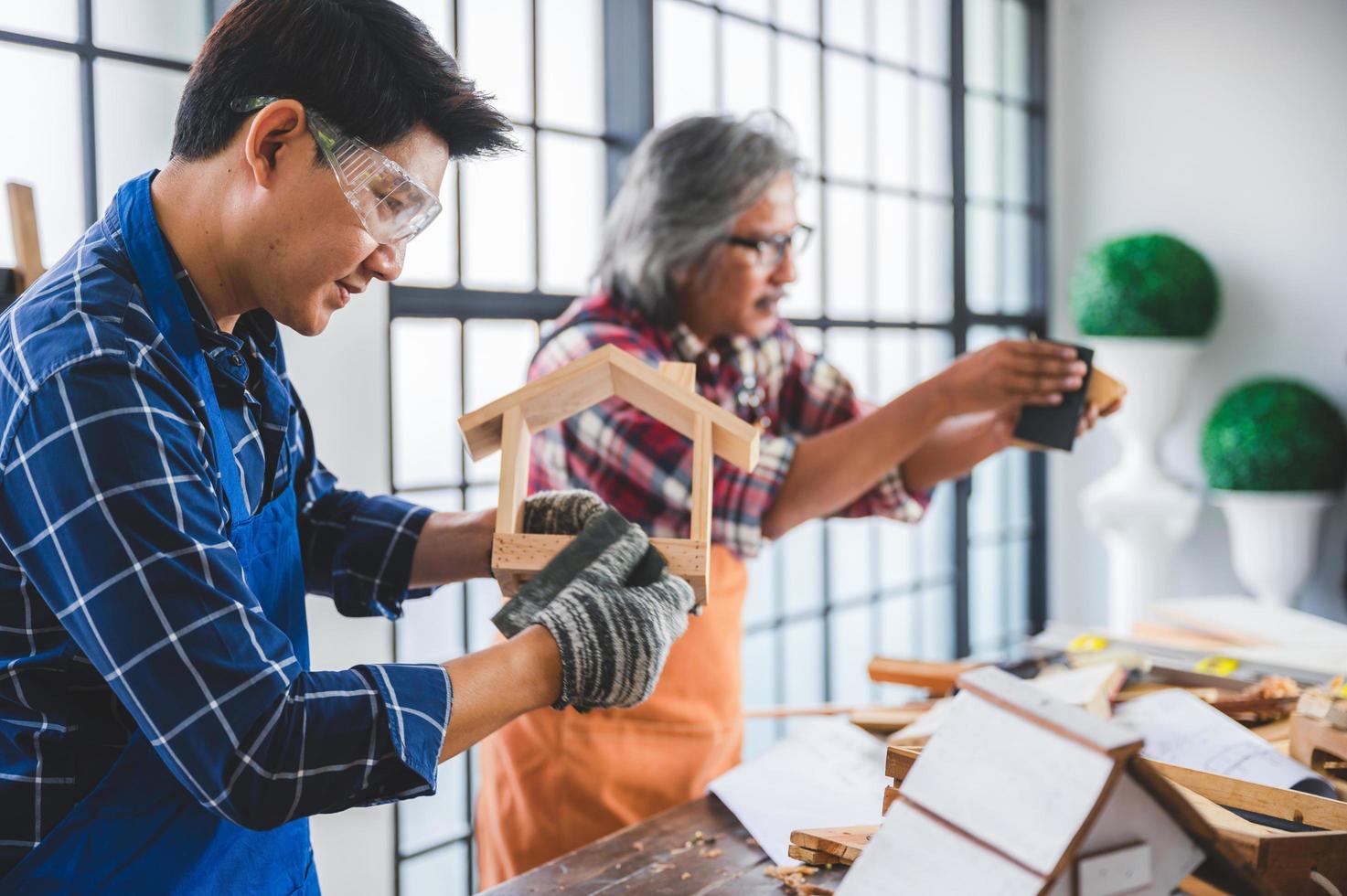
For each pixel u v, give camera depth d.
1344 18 3.24
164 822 0.90
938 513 3.45
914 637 3.39
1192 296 3.24
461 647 2.14
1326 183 3.29
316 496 1.21
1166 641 1.70
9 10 1.47
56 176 1.53
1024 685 0.74
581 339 1.53
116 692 0.79
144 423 0.79
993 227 3.66
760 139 1.55
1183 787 1.02
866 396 3.16
